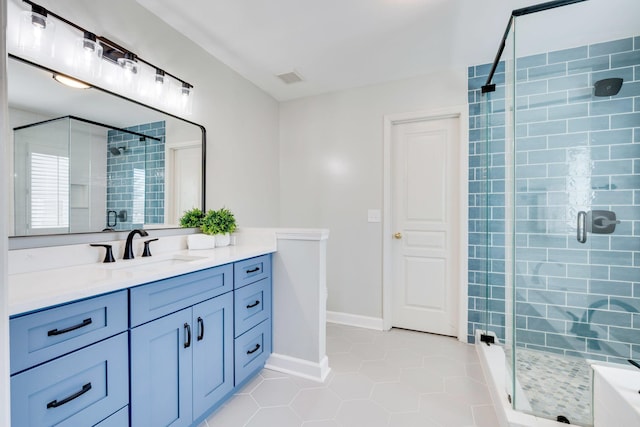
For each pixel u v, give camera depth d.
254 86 2.83
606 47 2.02
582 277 2.04
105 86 1.54
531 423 1.35
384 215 2.78
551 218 2.10
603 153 2.02
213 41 2.13
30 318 0.82
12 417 0.79
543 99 2.13
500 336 2.36
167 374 1.25
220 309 1.55
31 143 1.26
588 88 2.05
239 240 2.12
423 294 2.73
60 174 1.35
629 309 1.95
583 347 2.02
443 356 2.23
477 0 1.71
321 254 1.90
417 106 2.66
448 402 1.67
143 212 1.74
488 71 2.42
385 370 2.02
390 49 2.23
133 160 1.69
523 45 2.09
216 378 1.53
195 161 2.13
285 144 3.23
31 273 1.19
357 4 1.75
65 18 1.38
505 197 2.14
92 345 0.98
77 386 0.94
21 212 1.22
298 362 1.94
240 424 1.47
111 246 1.45
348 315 2.92
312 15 1.85
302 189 3.15
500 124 2.34
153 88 1.81
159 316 1.21
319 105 3.07
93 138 1.49
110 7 1.58
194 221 2.09
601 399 1.24
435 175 2.69
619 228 1.98
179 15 1.84
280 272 2.00
